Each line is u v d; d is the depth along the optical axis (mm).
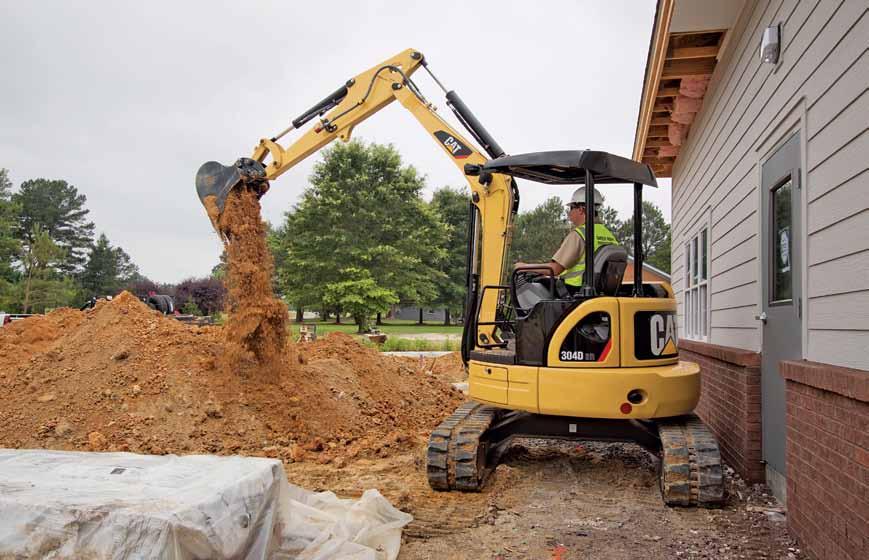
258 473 3518
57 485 3213
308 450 7883
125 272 95625
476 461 6160
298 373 9258
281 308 9070
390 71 9164
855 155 3955
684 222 11906
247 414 8156
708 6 7004
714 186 8820
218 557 3051
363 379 10422
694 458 5664
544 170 7070
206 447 7504
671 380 5980
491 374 6426
